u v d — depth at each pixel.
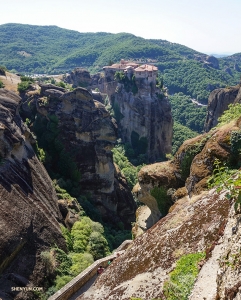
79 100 62.78
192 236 15.62
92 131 61.53
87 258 36.28
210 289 11.62
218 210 15.75
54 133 61.38
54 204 43.06
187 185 27.33
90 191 60.28
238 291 8.97
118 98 125.31
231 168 23.70
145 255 17.52
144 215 37.47
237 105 34.22
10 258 29.72
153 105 113.62
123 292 15.45
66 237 38.88
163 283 13.88
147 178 32.44
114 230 53.75
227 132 25.44
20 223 32.41
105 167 61.31
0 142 37.34
